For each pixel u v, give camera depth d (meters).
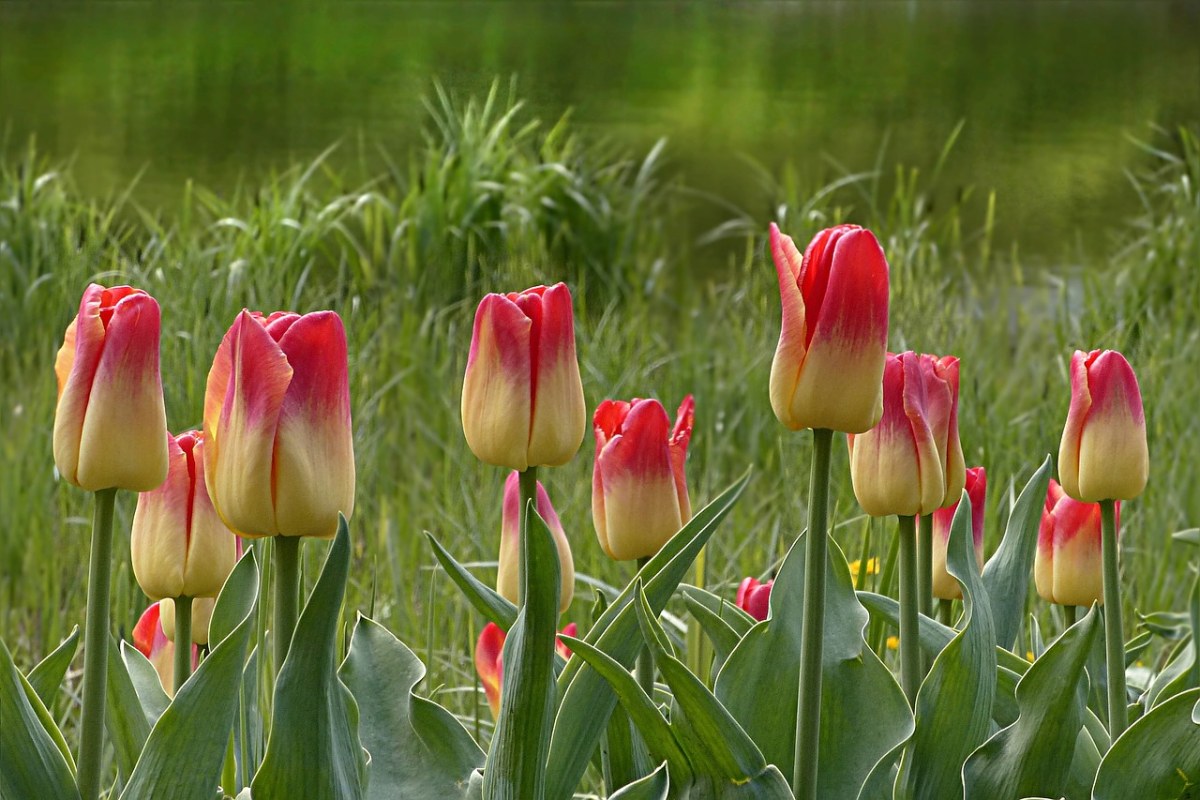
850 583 1.68
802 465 3.22
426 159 6.44
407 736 1.66
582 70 13.63
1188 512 3.16
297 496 1.55
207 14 17.53
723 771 1.60
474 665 1.94
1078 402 1.69
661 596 1.64
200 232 5.58
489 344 1.63
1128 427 1.69
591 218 5.99
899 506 1.65
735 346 4.38
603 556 2.85
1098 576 1.79
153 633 1.79
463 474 3.37
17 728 1.55
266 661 1.91
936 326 3.90
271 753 1.54
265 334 1.55
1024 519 1.76
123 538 2.70
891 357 1.65
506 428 1.63
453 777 1.65
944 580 1.80
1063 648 1.64
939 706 1.64
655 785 1.61
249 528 1.56
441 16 18.64
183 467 1.65
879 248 1.57
